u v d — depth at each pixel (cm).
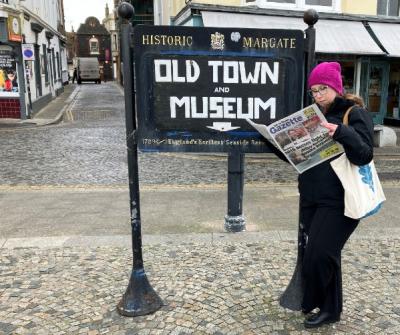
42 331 299
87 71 4700
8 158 945
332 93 270
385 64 1442
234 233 481
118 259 416
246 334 294
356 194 263
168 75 297
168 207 593
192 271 387
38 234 499
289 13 1039
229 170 482
